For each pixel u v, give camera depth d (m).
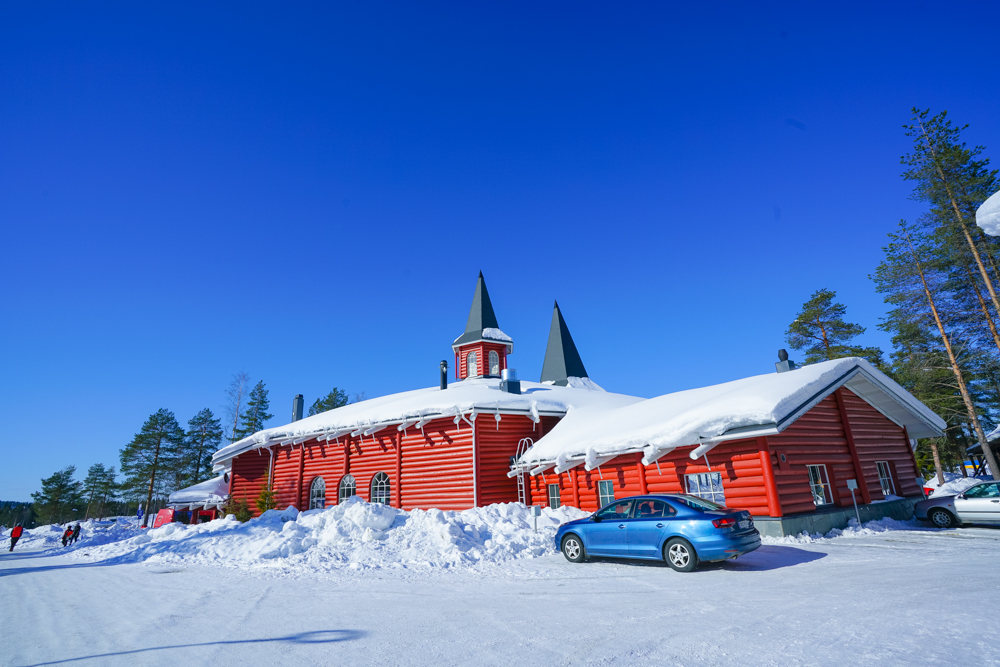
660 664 5.12
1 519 89.44
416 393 29.80
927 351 36.75
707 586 8.73
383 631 6.73
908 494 19.20
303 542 15.17
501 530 15.60
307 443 27.17
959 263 33.38
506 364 34.91
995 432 30.27
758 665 4.98
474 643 6.07
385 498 23.62
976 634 5.57
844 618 6.39
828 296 45.16
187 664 5.62
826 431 16.66
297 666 5.43
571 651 5.63
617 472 17.97
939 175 33.31
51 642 6.86
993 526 15.11
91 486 79.81
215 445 66.44
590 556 11.93
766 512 13.83
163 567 14.58
